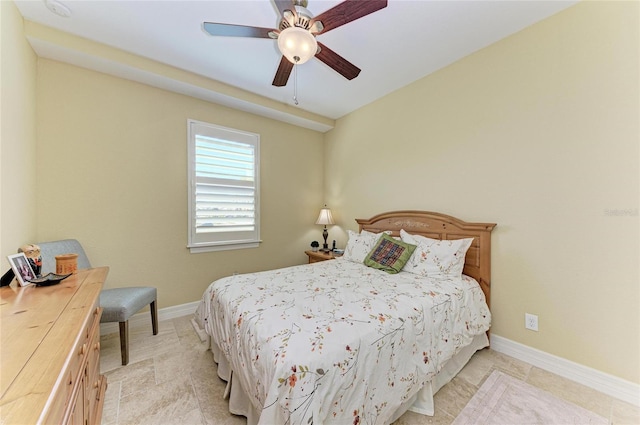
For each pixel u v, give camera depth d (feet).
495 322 7.13
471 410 4.87
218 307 5.87
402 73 8.75
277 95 10.38
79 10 5.89
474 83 7.61
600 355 5.49
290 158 12.51
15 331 2.78
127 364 6.36
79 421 3.09
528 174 6.55
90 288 4.25
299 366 3.33
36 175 6.83
